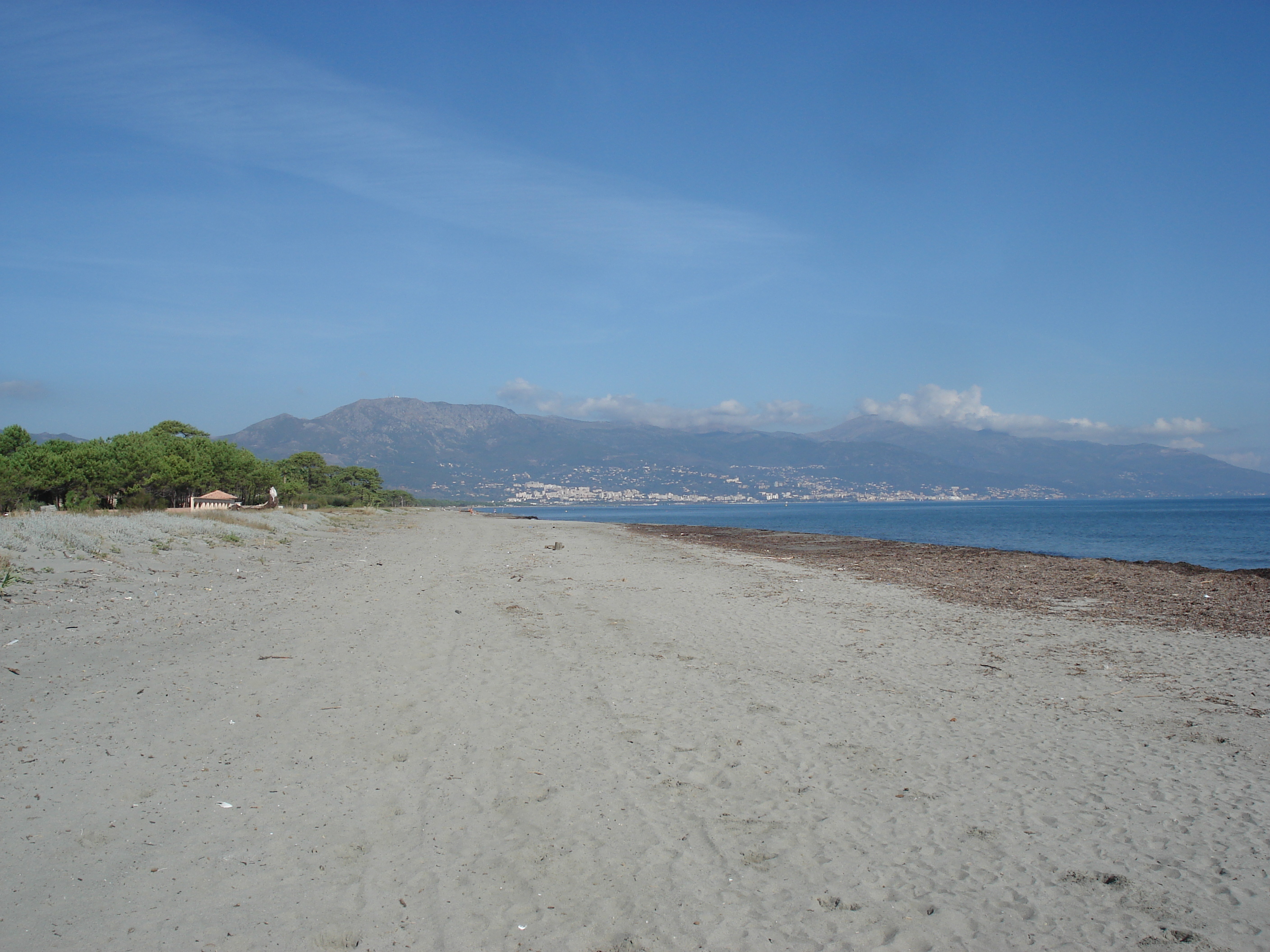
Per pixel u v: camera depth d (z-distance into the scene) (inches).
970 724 292.4
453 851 180.2
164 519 919.7
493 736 262.7
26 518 688.4
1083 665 392.5
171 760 226.2
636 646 422.9
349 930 145.1
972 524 3316.9
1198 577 803.4
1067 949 147.8
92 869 162.6
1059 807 215.9
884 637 463.2
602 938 147.2
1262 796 224.4
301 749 241.8
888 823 204.2
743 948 145.7
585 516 6594.5
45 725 247.8
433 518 2891.2
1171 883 174.7
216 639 393.4
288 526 1270.9
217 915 147.8
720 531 2030.0
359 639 411.8
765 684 346.6
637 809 208.7
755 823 202.4
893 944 148.7
